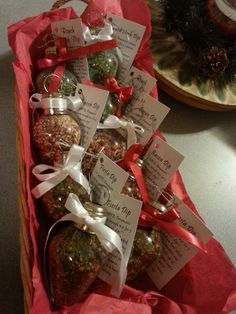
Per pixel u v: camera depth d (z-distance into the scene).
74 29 0.43
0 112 0.51
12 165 0.48
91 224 0.31
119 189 0.35
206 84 0.56
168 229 0.35
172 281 0.39
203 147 0.58
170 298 0.38
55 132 0.37
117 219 0.34
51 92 0.40
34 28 0.44
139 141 0.43
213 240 0.38
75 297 0.32
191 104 0.58
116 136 0.41
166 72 0.56
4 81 0.54
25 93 0.39
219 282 0.36
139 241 0.35
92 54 0.45
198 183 0.54
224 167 0.57
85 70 0.44
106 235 0.31
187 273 0.38
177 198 0.39
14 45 0.41
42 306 0.30
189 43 0.58
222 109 0.58
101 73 0.45
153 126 0.43
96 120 0.40
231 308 0.35
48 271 0.33
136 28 0.48
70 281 0.31
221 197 0.54
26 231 0.32
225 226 0.51
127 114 0.46
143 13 0.50
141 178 0.37
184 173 0.54
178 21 0.58
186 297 0.37
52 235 0.35
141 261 0.35
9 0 0.60
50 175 0.35
